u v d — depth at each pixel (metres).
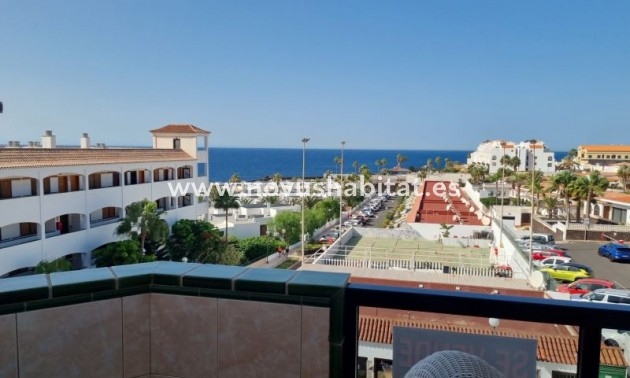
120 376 2.53
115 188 29.22
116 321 2.50
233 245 38.03
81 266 26.81
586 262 32.44
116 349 2.51
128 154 33.22
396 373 2.41
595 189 43.62
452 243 28.47
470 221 34.56
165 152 38.25
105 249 25.22
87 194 26.77
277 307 2.39
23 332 2.30
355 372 2.40
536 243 35.84
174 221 35.69
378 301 2.32
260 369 2.44
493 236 30.05
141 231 28.06
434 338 2.34
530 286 16.22
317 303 2.33
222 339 2.48
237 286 2.43
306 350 2.37
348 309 2.38
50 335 2.35
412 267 20.16
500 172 81.00
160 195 34.19
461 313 2.25
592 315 2.13
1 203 21.33
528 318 2.20
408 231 31.31
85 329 2.43
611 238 40.41
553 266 27.12
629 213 44.19
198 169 42.16
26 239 23.67
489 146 120.69
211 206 53.00
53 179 26.06
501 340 2.29
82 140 35.12
